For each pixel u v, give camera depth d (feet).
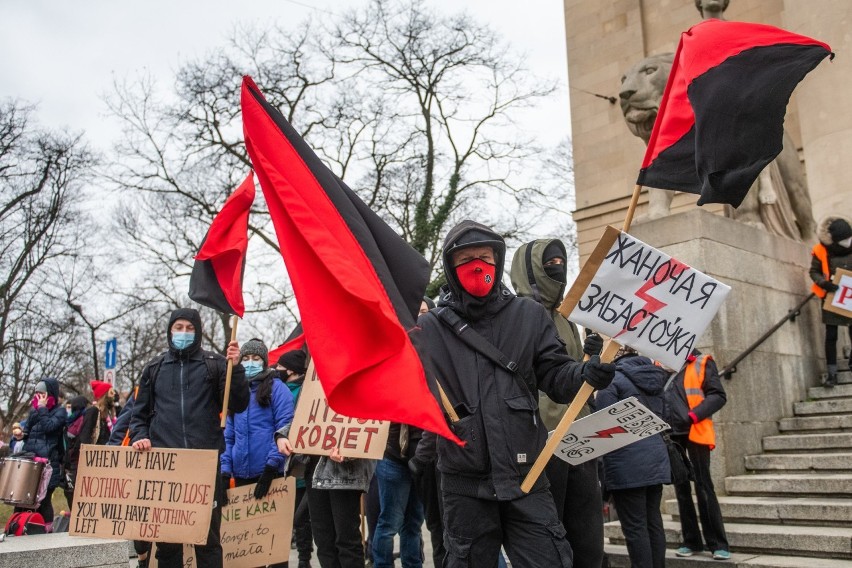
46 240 88.28
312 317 10.72
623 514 18.08
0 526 40.73
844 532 19.85
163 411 17.92
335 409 10.23
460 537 11.15
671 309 11.61
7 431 92.43
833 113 39.32
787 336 30.04
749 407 26.84
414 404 10.00
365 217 12.02
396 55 73.77
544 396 15.64
